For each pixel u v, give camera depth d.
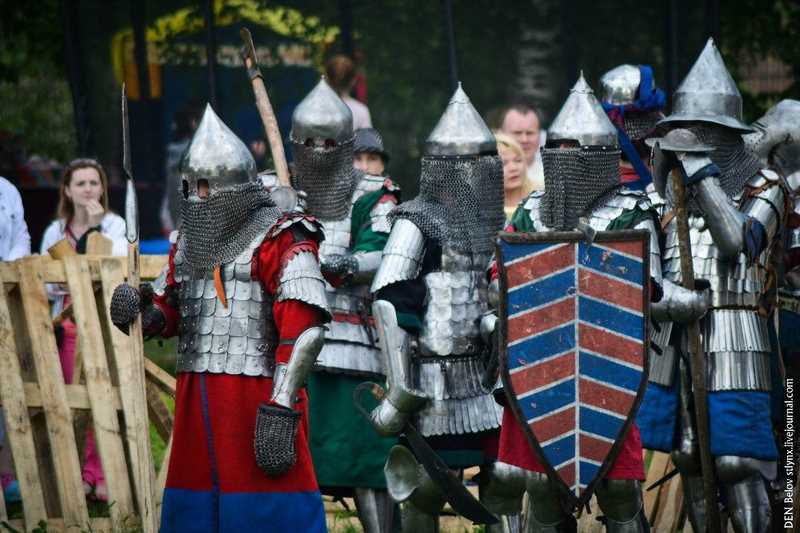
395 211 16.02
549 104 33.88
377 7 33.44
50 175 36.44
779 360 17.03
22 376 20.05
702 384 15.89
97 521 19.64
